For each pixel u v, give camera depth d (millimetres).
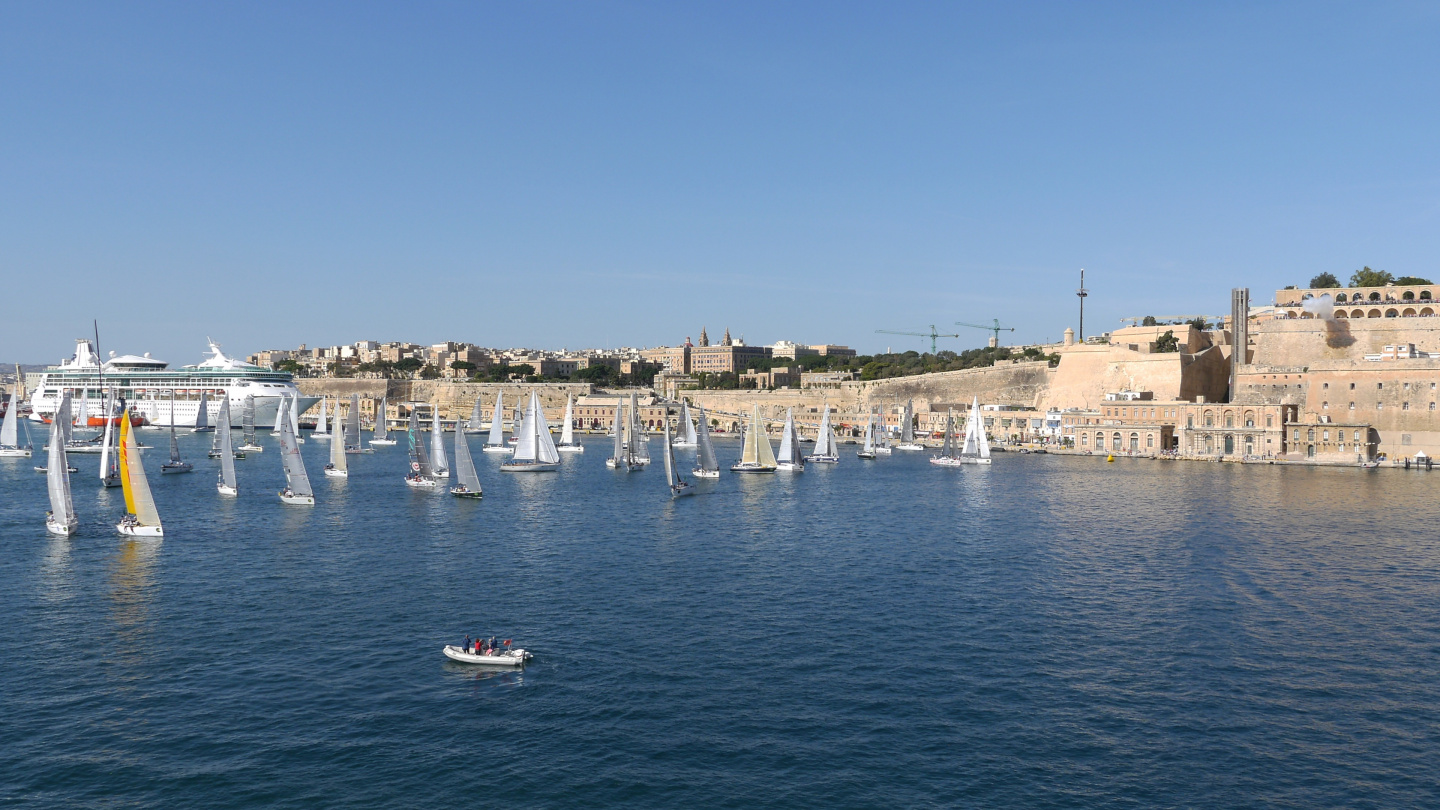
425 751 47000
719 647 62125
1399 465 184750
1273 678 56781
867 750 47344
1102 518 116000
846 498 137750
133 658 59625
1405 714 51531
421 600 73500
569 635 64562
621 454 183750
